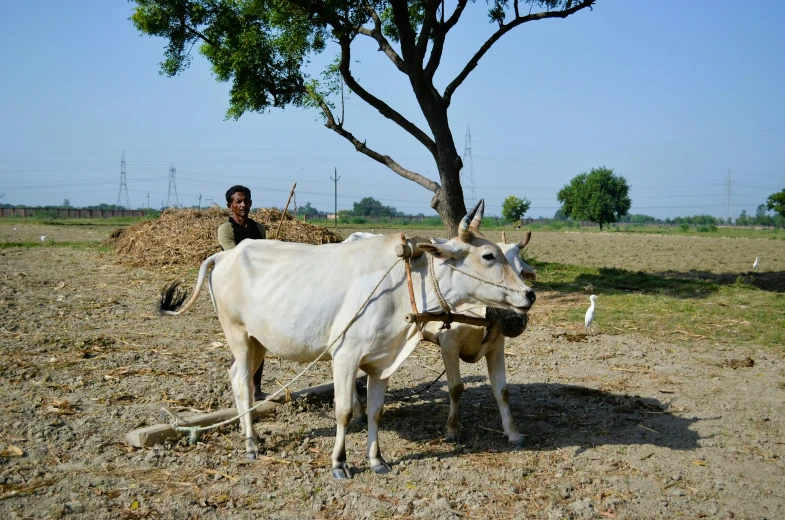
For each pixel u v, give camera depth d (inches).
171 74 698.2
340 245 231.3
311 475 214.4
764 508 196.7
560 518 186.4
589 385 326.6
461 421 272.2
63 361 337.4
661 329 458.6
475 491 204.5
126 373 319.6
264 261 234.1
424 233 1811.0
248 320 233.0
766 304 556.4
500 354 248.4
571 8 642.8
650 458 233.8
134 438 229.3
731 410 288.0
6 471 205.2
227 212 914.1
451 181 657.0
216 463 221.1
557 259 1096.8
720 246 1491.1
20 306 488.4
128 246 874.8
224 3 668.7
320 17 605.3
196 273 706.8
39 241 1205.1
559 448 242.1
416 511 189.6
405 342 220.7
